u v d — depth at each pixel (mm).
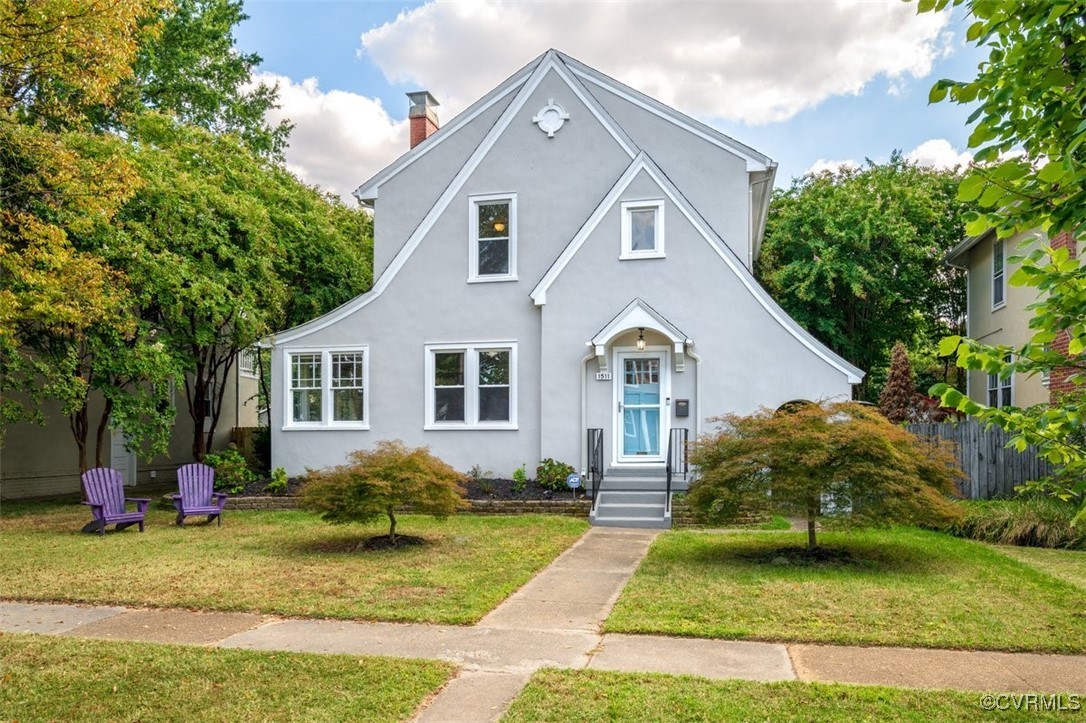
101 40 12133
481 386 16859
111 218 14297
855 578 8680
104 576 8969
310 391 17500
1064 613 7121
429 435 16828
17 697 5211
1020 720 4633
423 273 17188
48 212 13438
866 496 9258
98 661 5922
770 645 6262
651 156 17156
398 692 5195
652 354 15586
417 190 18781
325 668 5684
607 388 15695
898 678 5438
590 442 15242
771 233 28969
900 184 27438
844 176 30203
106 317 13820
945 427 15539
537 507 14508
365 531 12492
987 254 20469
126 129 20734
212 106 25766
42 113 14898
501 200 17078
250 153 21328
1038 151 3525
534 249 16844
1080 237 3111
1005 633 6457
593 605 7641
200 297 16047
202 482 13883
